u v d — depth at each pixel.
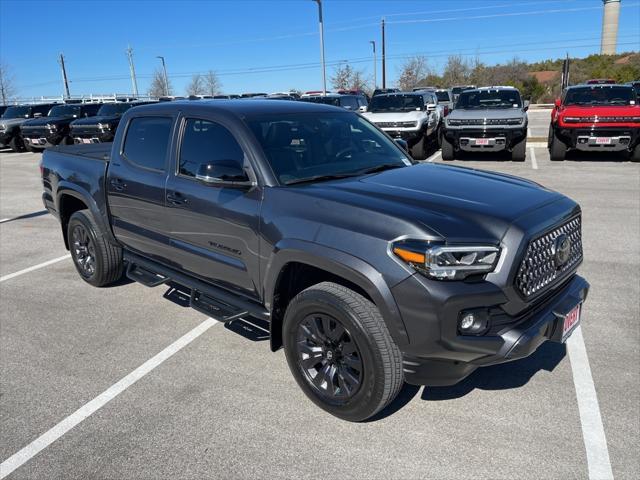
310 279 3.43
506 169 12.34
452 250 2.63
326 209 3.06
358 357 2.94
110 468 2.83
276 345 3.53
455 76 65.75
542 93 56.59
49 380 3.72
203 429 3.12
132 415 3.28
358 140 4.14
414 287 2.66
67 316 4.80
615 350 3.88
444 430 3.05
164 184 4.09
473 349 2.70
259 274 3.45
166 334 4.39
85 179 5.05
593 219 7.59
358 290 3.07
